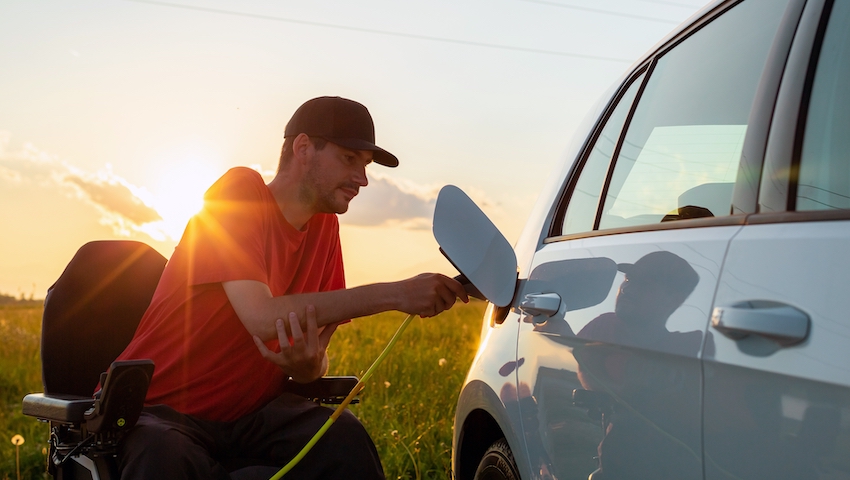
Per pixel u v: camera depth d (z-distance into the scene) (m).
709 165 1.46
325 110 2.30
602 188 1.92
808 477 0.94
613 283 1.49
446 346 8.34
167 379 2.25
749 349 1.06
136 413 1.94
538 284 1.90
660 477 1.24
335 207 2.36
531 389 1.78
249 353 2.31
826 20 1.27
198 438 2.13
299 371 2.14
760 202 1.20
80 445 1.99
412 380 6.11
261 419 2.24
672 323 1.25
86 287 2.55
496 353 2.09
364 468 2.16
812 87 1.23
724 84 1.52
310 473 2.13
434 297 2.12
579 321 1.58
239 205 2.21
